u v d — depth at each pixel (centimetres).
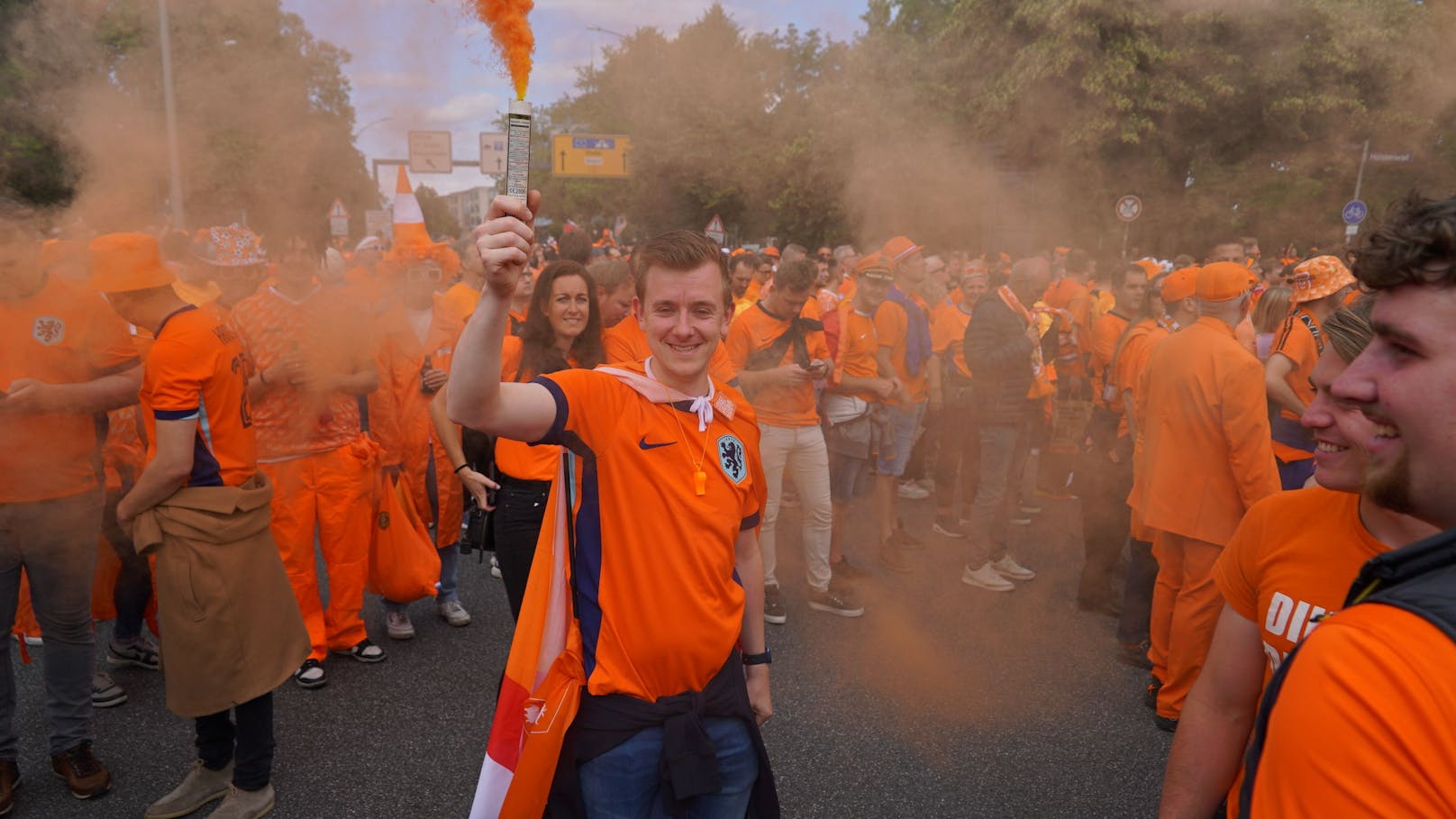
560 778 156
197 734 268
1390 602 67
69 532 267
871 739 320
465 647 393
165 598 246
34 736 312
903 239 532
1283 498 123
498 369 138
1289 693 70
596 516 159
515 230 131
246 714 261
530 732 153
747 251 725
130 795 279
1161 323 457
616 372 161
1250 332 475
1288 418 393
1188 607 313
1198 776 129
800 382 400
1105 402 518
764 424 409
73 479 267
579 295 297
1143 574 377
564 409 152
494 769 159
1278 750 69
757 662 191
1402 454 72
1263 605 120
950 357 570
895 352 495
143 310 241
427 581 380
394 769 297
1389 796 62
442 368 420
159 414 238
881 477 491
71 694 274
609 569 156
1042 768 303
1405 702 62
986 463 462
